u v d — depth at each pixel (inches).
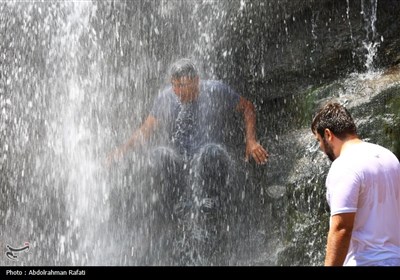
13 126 426.6
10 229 402.9
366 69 359.6
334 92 354.6
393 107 321.4
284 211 340.5
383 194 206.5
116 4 417.4
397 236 208.5
